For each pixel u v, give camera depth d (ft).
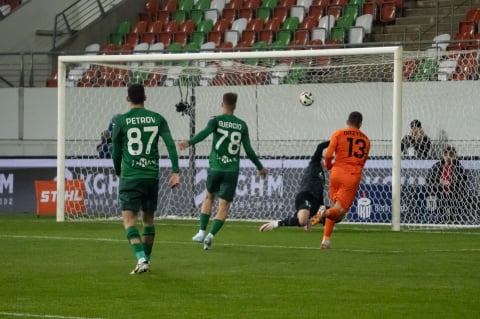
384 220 161.17
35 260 99.40
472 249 113.60
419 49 194.39
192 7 240.12
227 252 108.37
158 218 173.37
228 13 232.12
